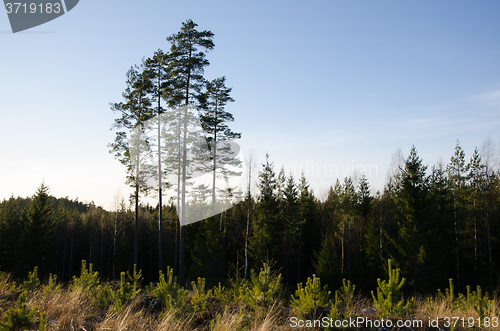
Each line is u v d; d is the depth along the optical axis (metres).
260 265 24.30
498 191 29.12
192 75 21.53
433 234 21.70
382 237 30.80
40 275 32.00
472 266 26.86
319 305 6.08
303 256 40.28
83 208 88.31
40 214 33.47
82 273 8.16
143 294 7.60
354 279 29.77
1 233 37.22
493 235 28.47
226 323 5.10
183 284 21.62
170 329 4.95
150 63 22.98
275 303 6.37
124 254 40.94
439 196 26.05
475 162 29.94
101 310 6.00
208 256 23.72
